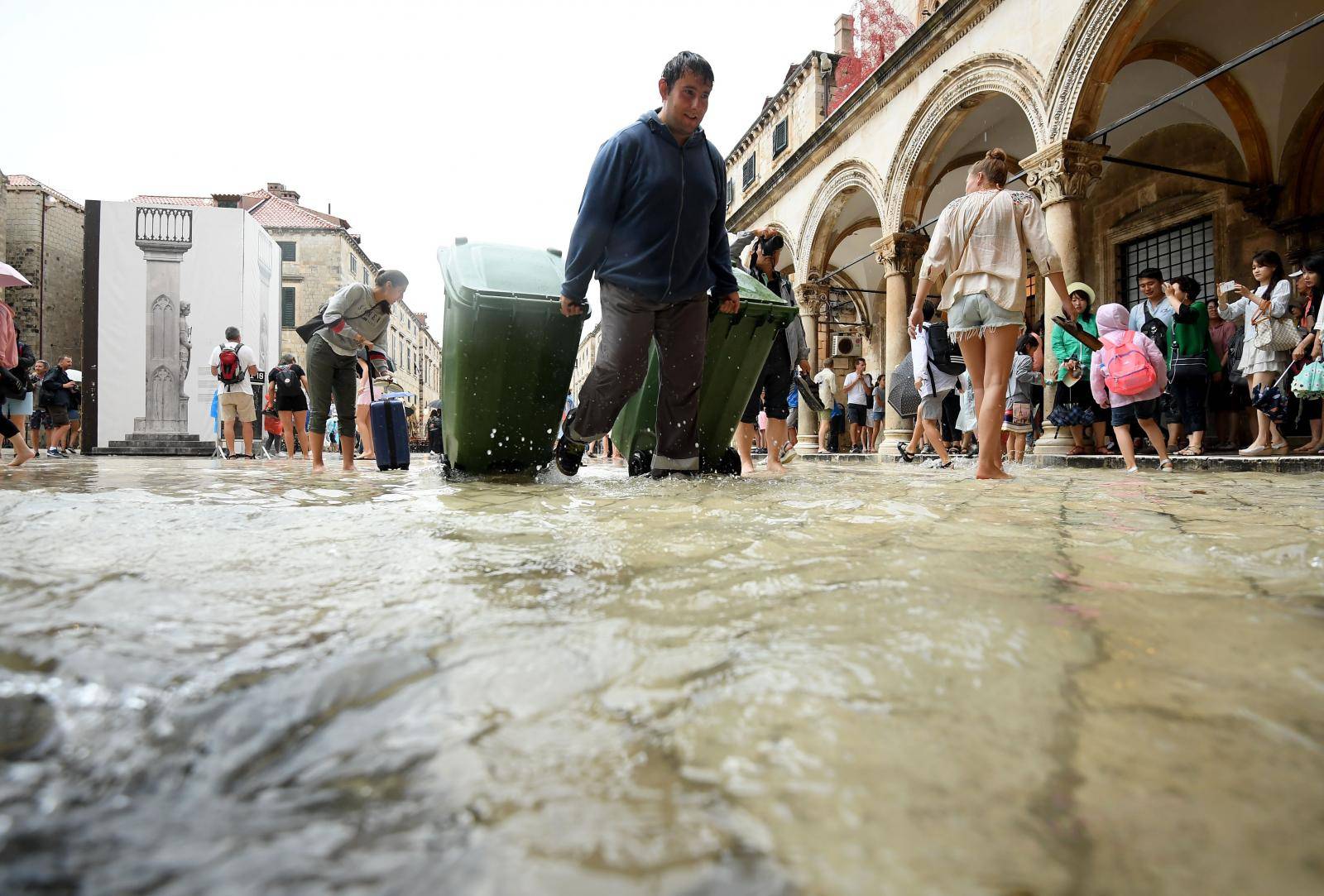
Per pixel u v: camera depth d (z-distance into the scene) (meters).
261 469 6.05
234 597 1.02
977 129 12.66
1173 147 11.82
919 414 6.25
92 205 15.23
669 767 0.55
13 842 0.44
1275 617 0.92
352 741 0.59
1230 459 5.62
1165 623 0.89
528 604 1.00
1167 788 0.52
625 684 0.71
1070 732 0.60
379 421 5.63
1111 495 2.81
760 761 0.56
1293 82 9.85
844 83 16.38
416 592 1.06
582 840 0.46
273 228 33.00
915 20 15.97
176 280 15.49
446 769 0.55
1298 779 0.53
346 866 0.43
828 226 15.92
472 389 4.02
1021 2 9.56
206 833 0.46
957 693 0.68
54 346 26.66
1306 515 2.02
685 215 3.63
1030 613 0.93
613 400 3.80
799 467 6.44
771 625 0.89
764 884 0.41
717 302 4.17
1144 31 9.15
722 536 1.58
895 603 0.98
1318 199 10.02
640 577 1.17
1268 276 6.81
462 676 0.72
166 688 0.68
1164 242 12.20
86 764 0.54
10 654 0.76
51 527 1.65
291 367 10.94
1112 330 5.67
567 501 2.47
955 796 0.51
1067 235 8.74
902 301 12.70
